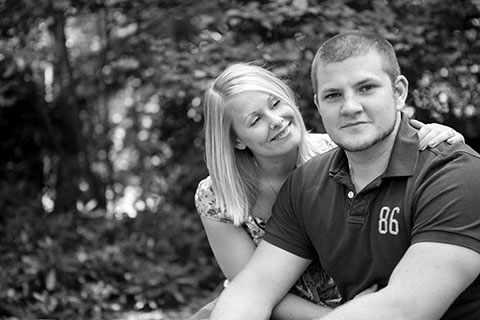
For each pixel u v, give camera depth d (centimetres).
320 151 252
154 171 593
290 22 463
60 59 590
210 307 262
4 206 570
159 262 503
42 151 629
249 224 250
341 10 436
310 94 438
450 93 465
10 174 618
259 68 244
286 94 242
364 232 204
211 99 242
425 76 458
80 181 614
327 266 217
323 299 248
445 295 184
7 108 606
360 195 204
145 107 592
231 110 238
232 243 251
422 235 189
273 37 472
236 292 226
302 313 232
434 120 466
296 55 428
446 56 445
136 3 527
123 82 602
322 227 214
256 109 235
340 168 213
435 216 188
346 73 198
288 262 227
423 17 448
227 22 480
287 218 228
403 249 198
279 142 238
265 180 250
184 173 575
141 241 518
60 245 511
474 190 188
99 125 614
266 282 227
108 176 612
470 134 489
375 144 199
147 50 548
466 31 472
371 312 185
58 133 615
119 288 481
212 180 247
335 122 201
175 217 543
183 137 578
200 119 561
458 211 186
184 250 523
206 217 252
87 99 614
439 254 185
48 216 563
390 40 429
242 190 247
